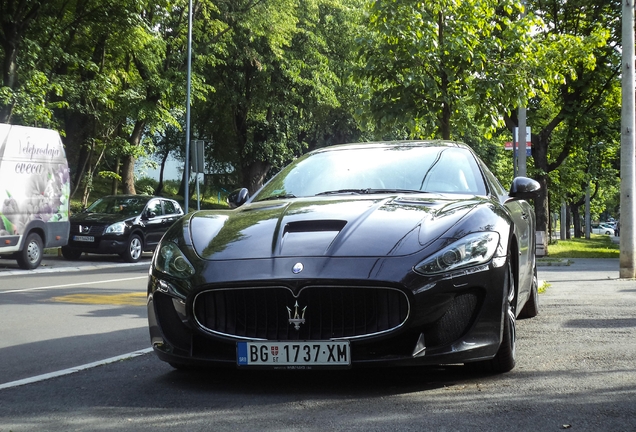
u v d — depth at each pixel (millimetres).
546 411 3732
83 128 26922
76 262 18781
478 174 5637
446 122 12547
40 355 5898
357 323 4148
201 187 50688
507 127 26078
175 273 4410
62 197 16953
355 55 12594
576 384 4320
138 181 52875
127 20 22844
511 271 4785
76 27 22516
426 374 4691
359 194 5359
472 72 12312
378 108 12508
